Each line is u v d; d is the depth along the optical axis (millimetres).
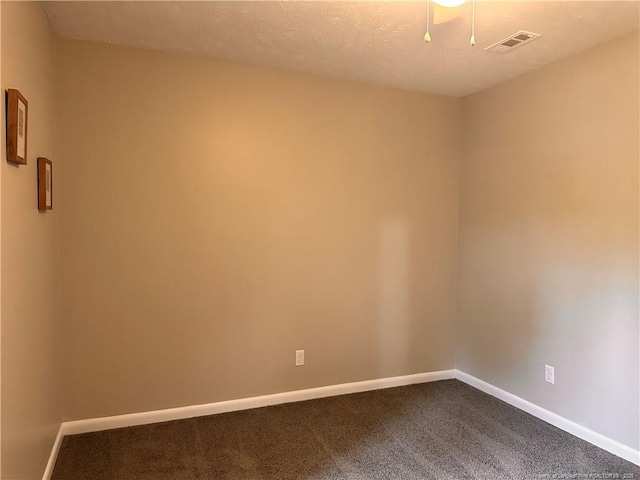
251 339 3150
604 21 2311
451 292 3811
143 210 2842
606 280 2605
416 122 3602
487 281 3492
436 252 3736
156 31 2523
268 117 3121
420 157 3633
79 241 2719
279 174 3172
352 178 3400
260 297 3158
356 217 3428
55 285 2551
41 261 2160
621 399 2537
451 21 2316
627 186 2484
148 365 2898
